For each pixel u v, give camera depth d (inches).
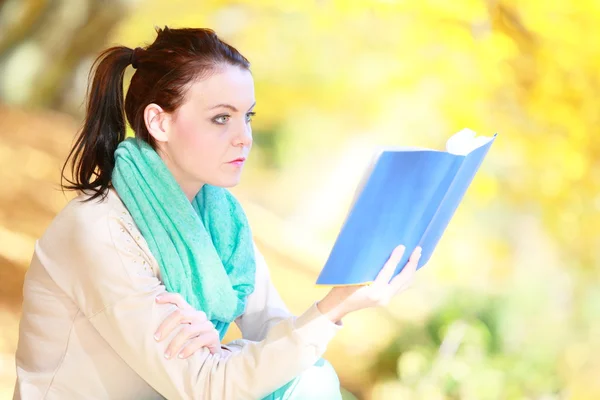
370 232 112.0
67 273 128.5
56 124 615.8
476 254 454.3
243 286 145.3
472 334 383.2
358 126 567.2
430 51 444.1
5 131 575.5
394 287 121.0
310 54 542.3
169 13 602.2
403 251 118.6
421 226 119.6
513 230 453.7
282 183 603.5
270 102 579.5
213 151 130.6
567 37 404.8
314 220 591.2
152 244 130.5
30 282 133.0
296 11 515.2
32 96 637.3
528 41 414.9
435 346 387.2
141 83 132.8
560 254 442.0
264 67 566.9
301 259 511.5
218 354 129.2
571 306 429.4
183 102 129.7
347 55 512.1
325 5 500.7
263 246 516.1
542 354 392.5
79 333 130.9
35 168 525.3
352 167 584.4
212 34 132.6
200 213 144.7
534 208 446.6
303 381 133.0
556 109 420.8
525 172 440.5
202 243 134.0
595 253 437.1
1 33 649.0
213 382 123.8
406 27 451.2
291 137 594.2
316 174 597.3
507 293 434.6
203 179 132.6
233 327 387.9
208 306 135.6
